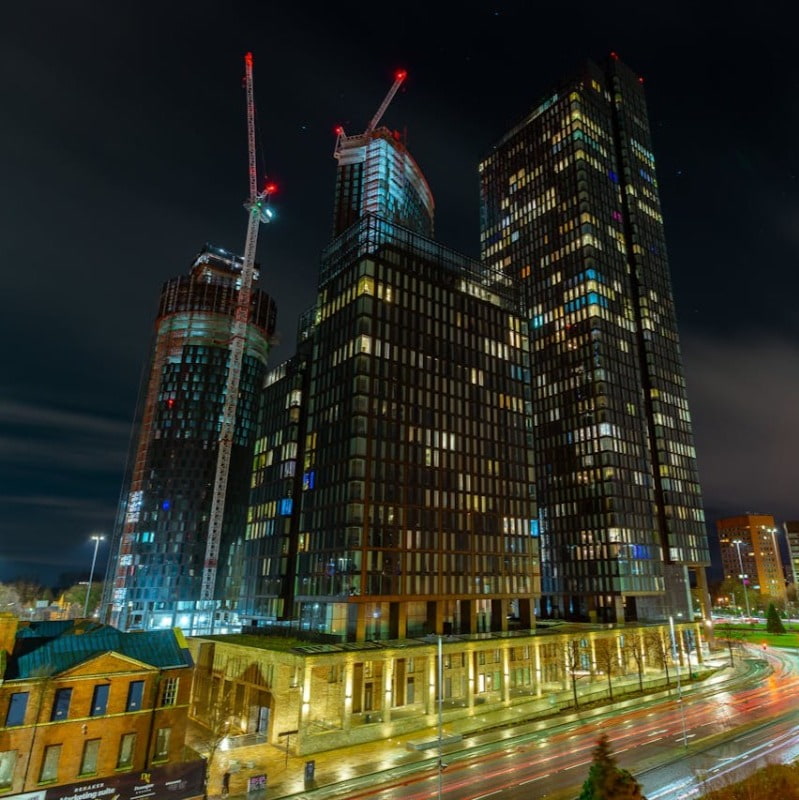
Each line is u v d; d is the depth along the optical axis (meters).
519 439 103.12
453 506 89.50
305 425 104.12
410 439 87.81
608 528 123.19
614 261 147.50
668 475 137.62
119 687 41.03
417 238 101.12
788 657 115.94
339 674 65.12
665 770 44.75
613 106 168.25
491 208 172.50
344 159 172.62
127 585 167.50
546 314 148.00
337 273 102.75
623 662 94.62
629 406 135.75
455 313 100.94
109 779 36.12
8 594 175.50
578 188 148.25
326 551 82.62
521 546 96.62
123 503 193.75
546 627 98.88
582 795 25.94
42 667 38.47
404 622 79.31
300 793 42.25
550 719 65.44
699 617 136.62
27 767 36.25
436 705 68.50
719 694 79.31
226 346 194.50
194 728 63.22
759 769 40.38
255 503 112.19
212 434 183.75
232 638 76.69
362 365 86.12
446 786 42.75
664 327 151.75
